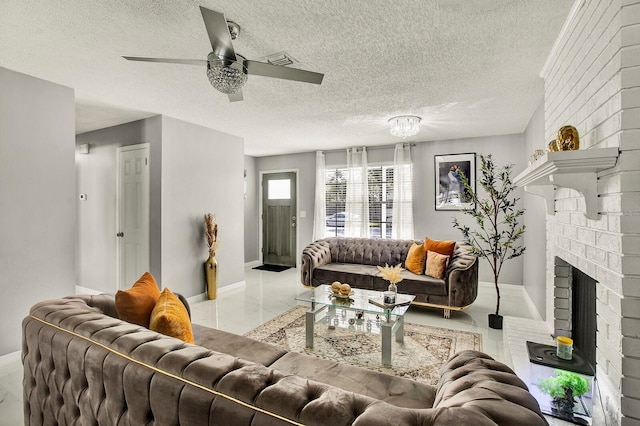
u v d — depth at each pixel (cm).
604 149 131
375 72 263
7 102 261
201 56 235
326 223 634
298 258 670
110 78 276
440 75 270
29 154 273
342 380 161
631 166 128
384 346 259
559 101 220
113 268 435
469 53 232
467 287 366
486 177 371
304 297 314
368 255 485
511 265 493
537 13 185
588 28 164
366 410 85
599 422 150
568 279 231
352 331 329
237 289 494
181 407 100
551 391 160
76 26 196
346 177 611
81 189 471
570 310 231
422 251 427
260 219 710
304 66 253
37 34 205
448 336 316
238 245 507
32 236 276
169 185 396
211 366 106
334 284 316
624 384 128
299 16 187
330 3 175
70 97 297
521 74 268
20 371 249
